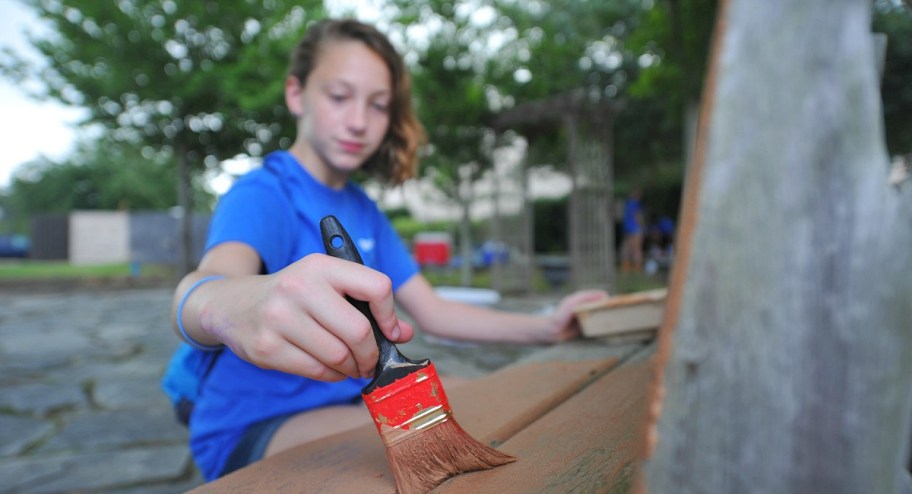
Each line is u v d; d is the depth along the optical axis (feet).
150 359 12.59
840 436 0.83
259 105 23.68
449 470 1.62
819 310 0.83
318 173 3.77
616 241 42.47
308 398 3.21
